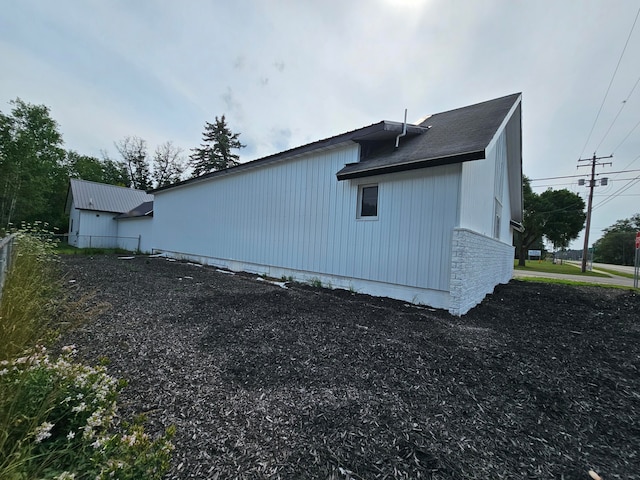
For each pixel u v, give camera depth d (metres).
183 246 12.18
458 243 4.55
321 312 4.36
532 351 3.19
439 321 4.18
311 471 1.41
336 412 1.92
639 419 2.01
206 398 2.00
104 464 1.13
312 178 7.00
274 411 1.90
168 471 1.34
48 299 3.71
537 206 27.94
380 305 5.01
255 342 3.07
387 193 5.53
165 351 2.74
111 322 3.45
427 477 1.41
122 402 1.88
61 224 24.28
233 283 6.72
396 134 5.93
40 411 1.24
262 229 8.40
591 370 2.78
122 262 9.96
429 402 2.10
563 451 1.66
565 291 7.89
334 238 6.47
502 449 1.65
